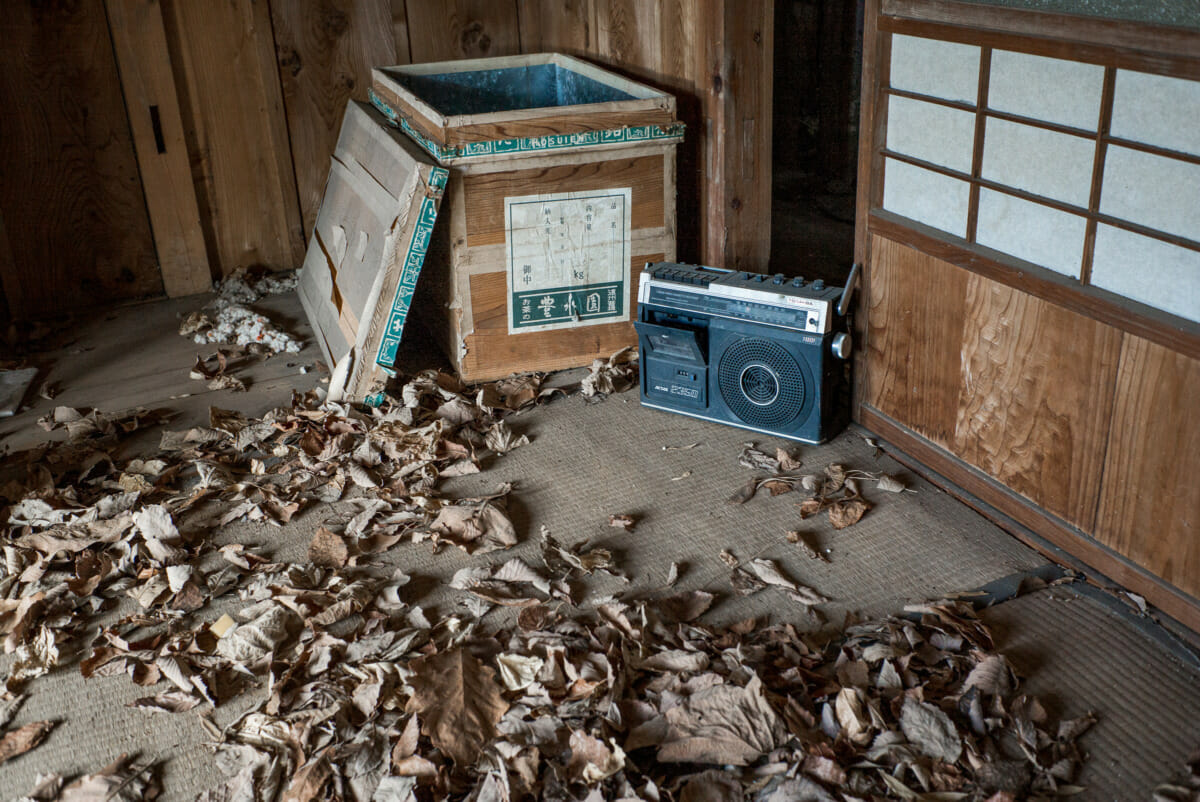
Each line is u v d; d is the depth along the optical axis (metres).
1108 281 2.06
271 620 2.12
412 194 2.85
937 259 2.49
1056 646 2.03
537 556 2.40
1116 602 2.14
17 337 3.69
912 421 2.71
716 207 3.30
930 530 2.43
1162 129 1.88
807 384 2.74
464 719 1.86
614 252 3.16
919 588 2.23
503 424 2.96
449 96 3.85
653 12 3.47
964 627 2.05
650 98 3.04
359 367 2.99
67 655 2.13
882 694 1.89
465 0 4.13
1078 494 2.24
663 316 2.95
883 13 2.51
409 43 4.11
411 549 2.44
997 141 2.26
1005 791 1.68
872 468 2.71
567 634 2.08
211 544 2.46
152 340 3.68
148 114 3.78
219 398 3.22
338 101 4.07
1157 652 2.01
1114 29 1.92
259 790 1.76
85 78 3.67
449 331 3.21
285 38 3.90
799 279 2.79
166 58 3.73
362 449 2.79
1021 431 2.36
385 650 2.06
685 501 2.60
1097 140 2.01
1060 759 1.76
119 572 2.35
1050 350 2.22
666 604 2.18
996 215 2.31
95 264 3.92
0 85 3.57
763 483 2.65
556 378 3.26
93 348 3.62
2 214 3.71
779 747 1.78
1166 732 1.82
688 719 1.83
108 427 2.99
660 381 3.02
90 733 1.92
